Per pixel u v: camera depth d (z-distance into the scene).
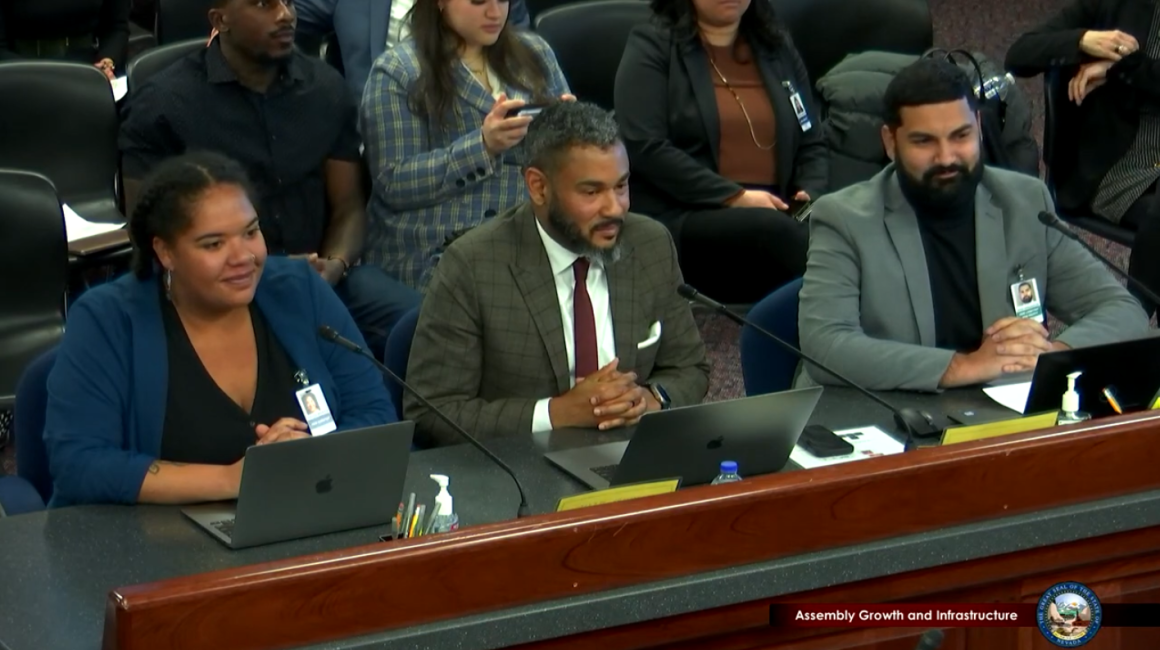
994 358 7.95
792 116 12.49
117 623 4.39
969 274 8.60
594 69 13.13
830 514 5.34
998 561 5.71
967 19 19.59
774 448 6.60
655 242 8.23
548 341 7.86
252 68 10.91
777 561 5.29
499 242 7.90
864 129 12.77
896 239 8.49
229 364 7.18
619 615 5.04
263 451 5.77
